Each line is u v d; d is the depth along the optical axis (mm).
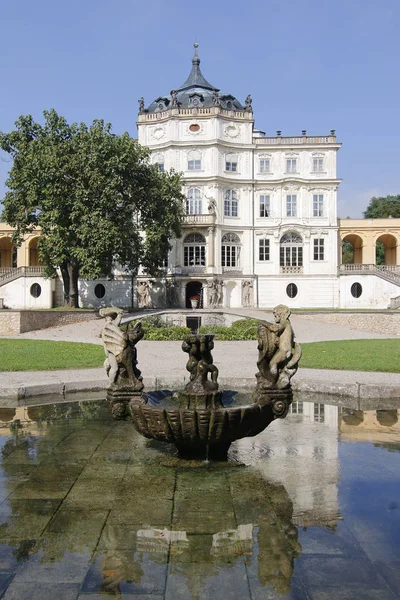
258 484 7281
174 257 64250
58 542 5461
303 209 65812
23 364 19281
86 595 4480
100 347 27328
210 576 4805
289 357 9000
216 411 7844
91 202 42594
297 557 5160
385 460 8414
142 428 8297
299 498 6750
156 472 7789
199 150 64812
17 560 5078
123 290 63812
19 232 46719
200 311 44500
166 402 9289
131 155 45031
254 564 5023
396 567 4969
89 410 12352
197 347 8820
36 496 6770
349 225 71625
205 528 5820
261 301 65625
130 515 6180
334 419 11500
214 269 63812
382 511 6324
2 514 6188
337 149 65938
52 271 49719
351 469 7953
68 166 41625
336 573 4855
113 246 42281
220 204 64750
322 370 17922
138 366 19203
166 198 49250
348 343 30297
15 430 10336
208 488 7117
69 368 18531
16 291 61406
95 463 8203
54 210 41594
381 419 11531
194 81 69625
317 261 65812
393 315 41938
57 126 45656
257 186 66188
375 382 14586
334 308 64312
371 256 71625
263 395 8898
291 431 10406
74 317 41781
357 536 5629
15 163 45594
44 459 8398
